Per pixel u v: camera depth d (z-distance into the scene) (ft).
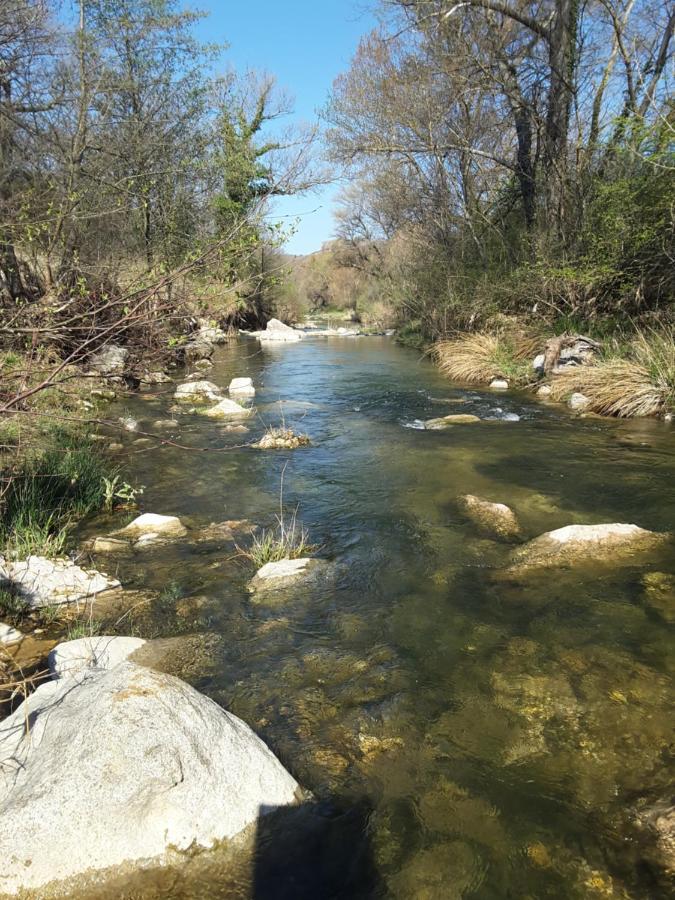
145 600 12.39
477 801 7.20
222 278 15.06
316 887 6.08
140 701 7.13
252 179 47.67
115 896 5.88
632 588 12.39
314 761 7.86
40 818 6.06
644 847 6.50
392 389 41.47
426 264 69.51
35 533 14.79
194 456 24.07
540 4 49.49
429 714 8.79
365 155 61.77
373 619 11.58
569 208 48.11
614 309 42.55
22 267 29.30
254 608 12.08
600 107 45.93
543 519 16.57
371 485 20.11
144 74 48.67
